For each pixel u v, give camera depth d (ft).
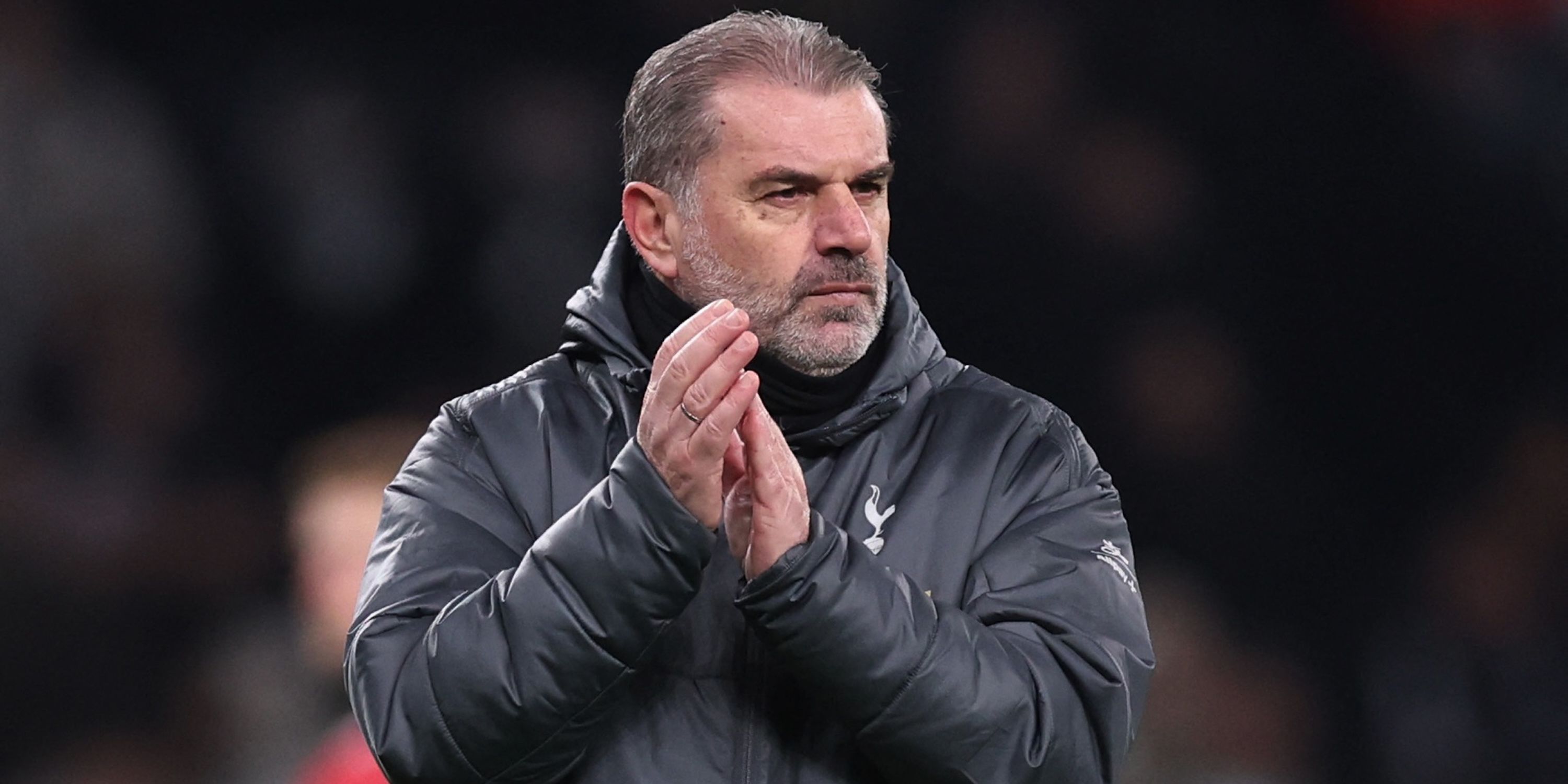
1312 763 62.39
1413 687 65.98
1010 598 22.45
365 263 67.62
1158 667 57.72
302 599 62.44
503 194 68.74
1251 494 69.00
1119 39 72.02
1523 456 69.67
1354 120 72.33
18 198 64.39
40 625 62.18
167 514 63.98
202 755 59.57
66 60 66.03
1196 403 69.41
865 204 22.88
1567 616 66.95
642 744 22.13
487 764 21.09
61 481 63.41
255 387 66.54
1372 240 71.82
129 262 65.41
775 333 22.52
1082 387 70.08
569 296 68.54
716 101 22.65
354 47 69.00
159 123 66.74
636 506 20.67
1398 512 69.56
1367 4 72.84
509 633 20.86
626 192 23.84
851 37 71.00
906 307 24.02
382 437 42.75
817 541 20.76
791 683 22.31
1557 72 73.67
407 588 22.47
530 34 70.18
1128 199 70.95
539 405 24.09
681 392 20.59
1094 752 21.76
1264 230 71.61
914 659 20.80
